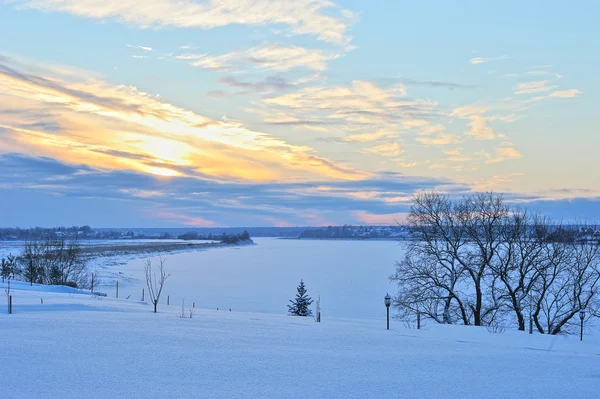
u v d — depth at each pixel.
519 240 35.47
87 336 18.17
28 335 17.81
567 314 34.91
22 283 49.44
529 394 12.34
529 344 22.23
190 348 16.84
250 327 23.38
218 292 69.00
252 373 13.55
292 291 70.94
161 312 29.55
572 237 37.62
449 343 21.20
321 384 12.62
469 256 35.78
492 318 35.22
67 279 66.50
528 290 34.50
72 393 10.91
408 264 37.72
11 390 10.93
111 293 64.56
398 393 12.01
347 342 20.06
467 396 11.96
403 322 32.38
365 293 69.50
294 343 19.12
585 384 13.55
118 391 11.23
